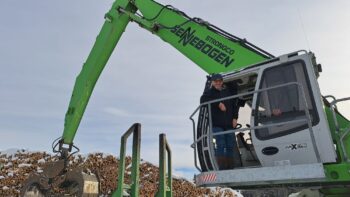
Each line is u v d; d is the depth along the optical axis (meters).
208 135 5.53
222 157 5.63
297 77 5.21
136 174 6.52
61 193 7.90
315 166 4.48
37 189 7.69
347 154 4.89
